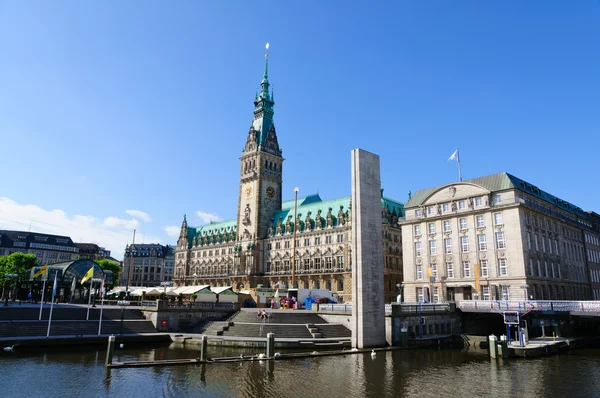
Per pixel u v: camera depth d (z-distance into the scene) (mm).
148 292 103188
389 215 136000
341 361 53938
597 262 125250
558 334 77500
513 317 68750
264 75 183500
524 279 87875
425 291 103438
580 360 57188
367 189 67375
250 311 85938
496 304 74625
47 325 65000
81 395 37219
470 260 97375
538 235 97188
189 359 52875
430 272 94438
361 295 63375
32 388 38938
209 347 63688
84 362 50156
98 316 74938
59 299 103750
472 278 96062
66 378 42625
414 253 108250
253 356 53812
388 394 39344
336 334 72125
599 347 71562
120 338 63844
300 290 104938
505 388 41812
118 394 37688
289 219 157500
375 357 57312
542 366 52688
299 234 150625
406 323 68875
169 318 75812
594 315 63438
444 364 53281
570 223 112188
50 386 39719
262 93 181000
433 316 73875
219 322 76312
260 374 45906
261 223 165750
